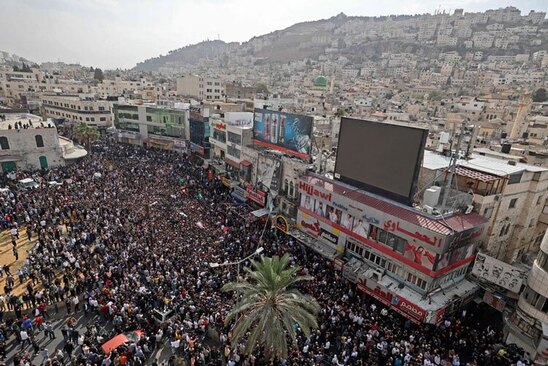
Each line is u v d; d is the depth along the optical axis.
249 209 45.78
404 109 112.50
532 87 158.75
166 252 33.69
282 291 22.67
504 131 78.31
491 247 31.61
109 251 33.16
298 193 40.16
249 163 48.88
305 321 20.59
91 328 24.25
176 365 21.95
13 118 75.62
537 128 72.06
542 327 23.69
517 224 33.09
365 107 108.25
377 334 24.81
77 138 80.94
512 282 26.94
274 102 90.31
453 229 26.16
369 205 30.81
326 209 35.47
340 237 34.38
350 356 23.17
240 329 20.58
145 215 41.84
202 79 136.12
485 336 26.25
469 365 22.77
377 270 30.67
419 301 26.98
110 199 46.12
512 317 26.34
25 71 150.50
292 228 39.69
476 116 99.12
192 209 45.16
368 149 32.53
